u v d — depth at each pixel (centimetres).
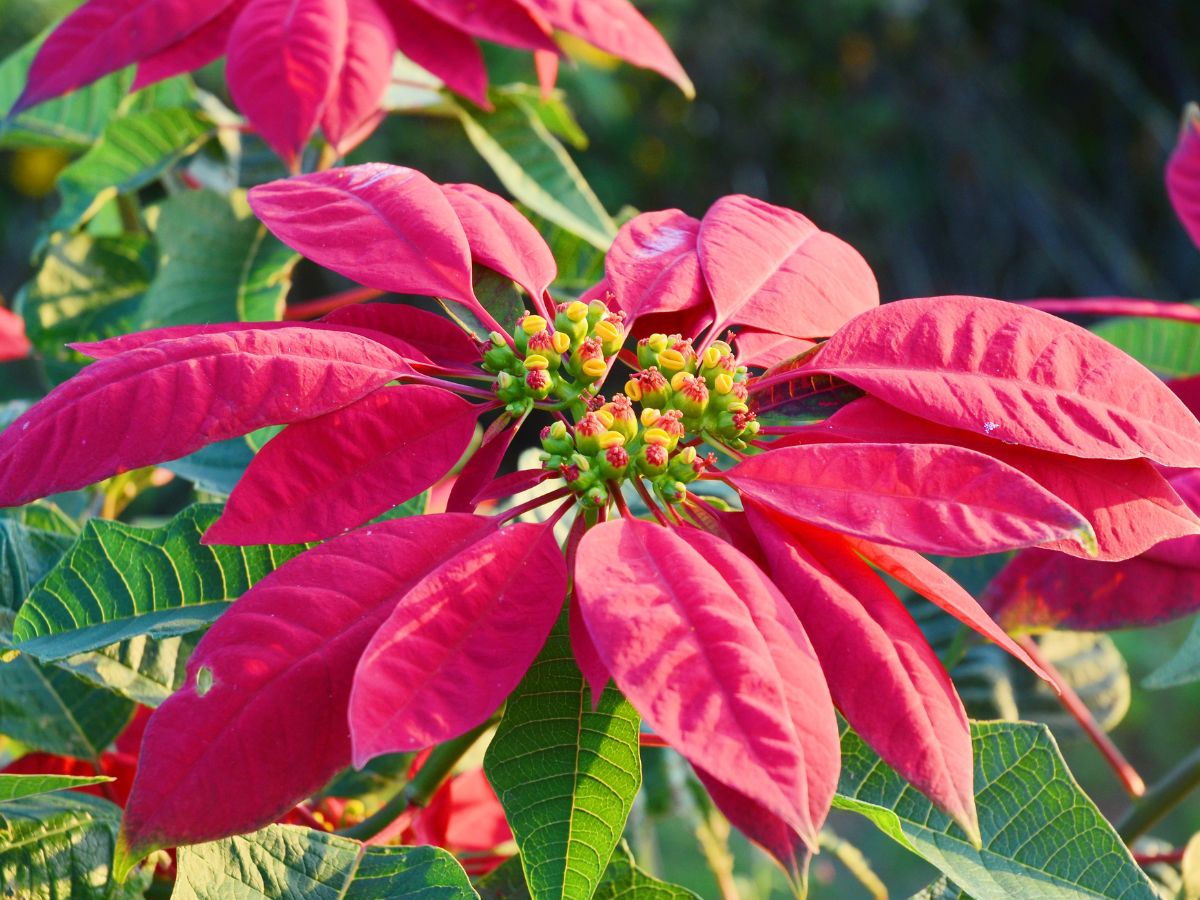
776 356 65
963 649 74
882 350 59
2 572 65
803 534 57
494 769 57
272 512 56
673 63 77
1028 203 342
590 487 58
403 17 76
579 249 87
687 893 64
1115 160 340
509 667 53
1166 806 76
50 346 84
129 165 84
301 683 54
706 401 60
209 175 100
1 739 80
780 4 340
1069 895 59
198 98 99
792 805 48
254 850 59
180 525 63
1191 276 328
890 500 55
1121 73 334
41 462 54
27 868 60
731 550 54
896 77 347
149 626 61
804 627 55
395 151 286
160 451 54
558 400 61
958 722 54
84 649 60
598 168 325
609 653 50
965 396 58
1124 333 86
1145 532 58
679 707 50
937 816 61
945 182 347
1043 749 61
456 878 59
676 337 62
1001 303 60
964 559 81
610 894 64
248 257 80
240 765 53
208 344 55
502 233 63
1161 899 60
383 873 60
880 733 53
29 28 260
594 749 57
